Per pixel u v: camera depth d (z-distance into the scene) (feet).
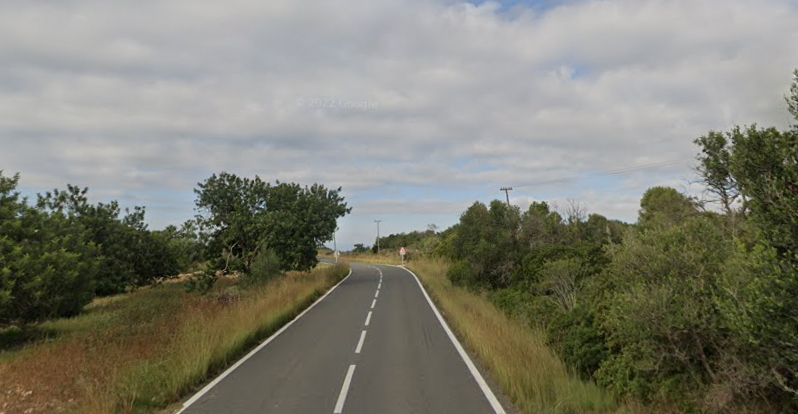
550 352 30.14
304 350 38.50
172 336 37.45
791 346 16.19
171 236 112.98
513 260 74.28
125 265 95.71
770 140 17.67
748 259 17.92
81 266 61.11
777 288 16.10
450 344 39.88
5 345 50.21
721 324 19.83
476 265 77.82
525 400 22.62
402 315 58.18
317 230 111.96
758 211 17.56
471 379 28.37
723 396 19.25
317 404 23.93
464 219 83.25
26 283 51.44
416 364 32.73
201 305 59.31
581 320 31.58
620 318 25.09
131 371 27.04
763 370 18.24
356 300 75.41
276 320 50.93
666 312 21.70
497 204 83.10
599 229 80.64
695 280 22.41
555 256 52.01
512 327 36.76
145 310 63.57
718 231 25.59
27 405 23.61
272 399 24.98
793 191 16.78
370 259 263.29
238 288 84.64
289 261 102.01
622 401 22.82
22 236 55.67
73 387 25.86
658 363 22.29
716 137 33.68
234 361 34.78
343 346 39.83
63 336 49.57
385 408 22.97
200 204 94.63
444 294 70.54
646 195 113.70
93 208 92.12
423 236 254.27
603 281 37.24
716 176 34.37
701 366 22.31
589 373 27.32
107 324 53.42
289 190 112.57
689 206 41.50
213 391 26.76
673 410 21.18
